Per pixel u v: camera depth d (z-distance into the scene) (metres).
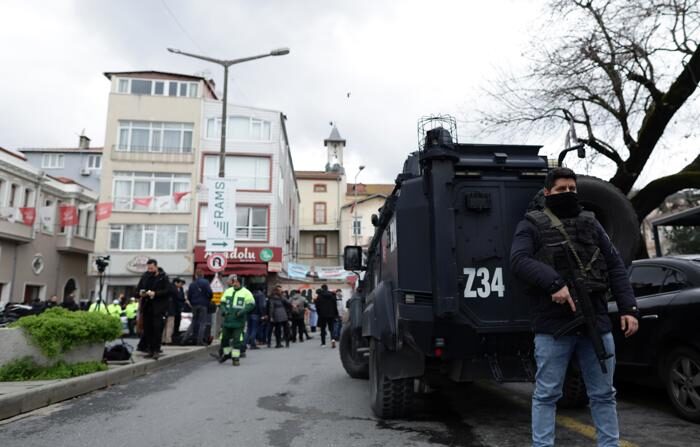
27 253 32.28
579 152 4.89
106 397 6.55
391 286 5.12
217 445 4.34
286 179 40.78
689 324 4.77
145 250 33.31
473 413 5.45
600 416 3.03
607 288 3.06
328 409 5.79
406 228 4.66
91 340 7.76
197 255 32.97
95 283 32.88
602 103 12.88
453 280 4.38
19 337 6.67
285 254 39.50
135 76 35.31
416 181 4.77
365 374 8.19
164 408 5.87
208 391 7.02
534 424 3.10
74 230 36.59
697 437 4.30
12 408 5.41
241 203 34.38
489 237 4.66
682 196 22.72
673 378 4.99
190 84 36.06
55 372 6.86
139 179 33.97
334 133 66.56
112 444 4.39
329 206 56.03
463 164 4.70
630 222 4.73
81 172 45.59
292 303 17.75
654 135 12.39
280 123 36.06
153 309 9.68
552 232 3.14
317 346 15.70
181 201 33.81
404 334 4.59
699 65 11.25
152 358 9.60
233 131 35.19
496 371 4.48
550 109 13.20
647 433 4.46
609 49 12.09
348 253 8.44
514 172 4.81
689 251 26.97
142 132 34.47
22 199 31.34
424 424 4.98
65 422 5.18
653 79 12.07
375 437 4.52
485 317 4.51
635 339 5.46
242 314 10.10
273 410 5.75
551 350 3.04
